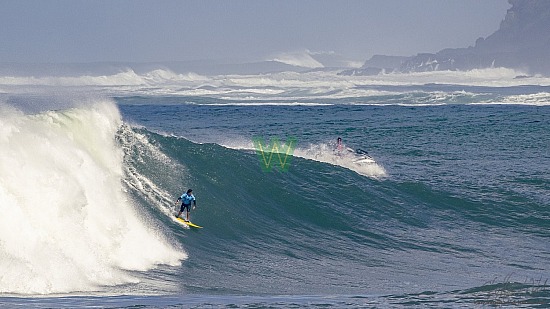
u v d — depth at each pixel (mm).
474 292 70812
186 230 98062
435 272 93188
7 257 71875
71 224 79688
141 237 90188
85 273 75938
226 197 110562
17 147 82062
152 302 66250
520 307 62875
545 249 107938
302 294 77250
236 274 86375
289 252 99250
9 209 75562
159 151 112312
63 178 81625
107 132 107812
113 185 96312
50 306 62094
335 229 111625
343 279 87625
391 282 86688
